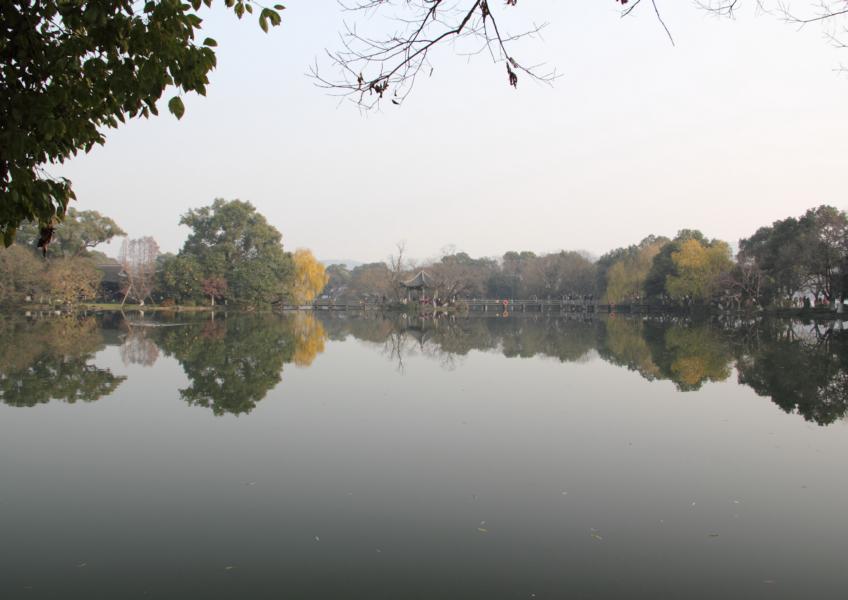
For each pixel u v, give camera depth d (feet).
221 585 18.63
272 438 35.83
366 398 48.42
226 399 47.60
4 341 89.61
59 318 150.51
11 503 25.45
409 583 18.79
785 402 47.50
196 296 228.02
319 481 28.22
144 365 66.13
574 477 28.99
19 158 14.17
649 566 20.01
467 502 25.62
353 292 364.38
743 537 22.30
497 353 83.25
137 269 234.79
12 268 168.04
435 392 51.57
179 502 25.55
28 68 15.01
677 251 227.20
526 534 22.47
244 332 115.14
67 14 14.29
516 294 386.32
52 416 41.34
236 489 27.14
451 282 281.54
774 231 173.17
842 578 19.20
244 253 242.37
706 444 34.96
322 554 20.77
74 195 16.47
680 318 189.88
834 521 23.79
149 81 14.65
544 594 18.15
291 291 245.24
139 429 37.83
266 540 21.89
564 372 64.39
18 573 19.36
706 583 18.88
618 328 139.64
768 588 18.60
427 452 33.09
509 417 41.68
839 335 107.96
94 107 15.83
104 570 19.61
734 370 65.41
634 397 49.52
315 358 75.66
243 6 15.46
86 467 30.27
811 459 32.07
